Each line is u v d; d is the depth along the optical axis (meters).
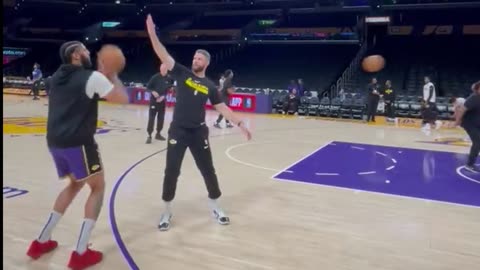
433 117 12.58
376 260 3.30
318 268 3.14
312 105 15.18
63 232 3.64
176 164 3.83
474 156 6.70
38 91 17.17
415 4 22.97
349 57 23.95
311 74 22.61
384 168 6.69
